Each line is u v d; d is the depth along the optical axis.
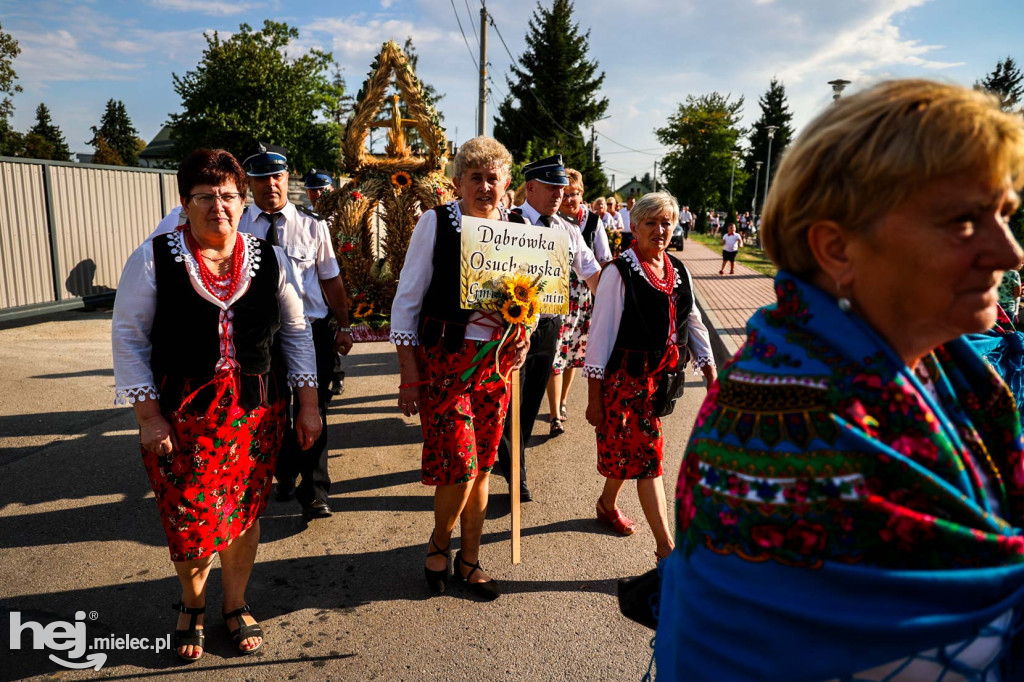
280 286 2.42
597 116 41.03
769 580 0.75
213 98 28.91
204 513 2.26
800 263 0.82
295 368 2.52
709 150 60.59
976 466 0.85
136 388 2.15
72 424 5.03
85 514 3.65
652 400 2.99
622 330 2.95
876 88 0.77
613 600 2.91
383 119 5.39
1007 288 2.78
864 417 0.74
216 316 2.20
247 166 3.54
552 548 3.35
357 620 2.76
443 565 2.96
